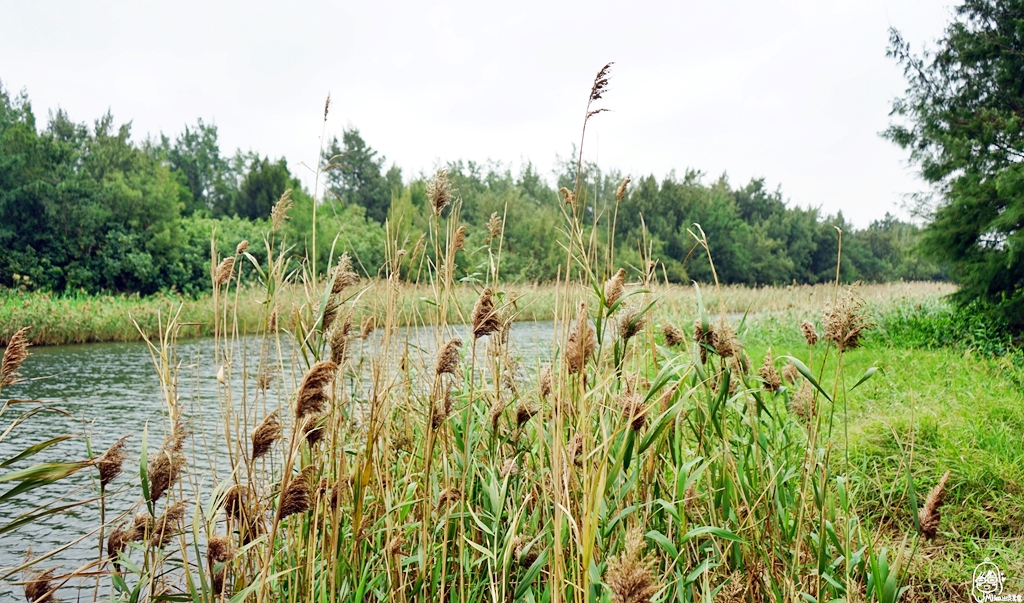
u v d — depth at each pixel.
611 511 2.84
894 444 5.36
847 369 8.98
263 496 3.13
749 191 75.50
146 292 28.17
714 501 3.10
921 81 13.19
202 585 2.36
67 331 17.23
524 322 17.50
